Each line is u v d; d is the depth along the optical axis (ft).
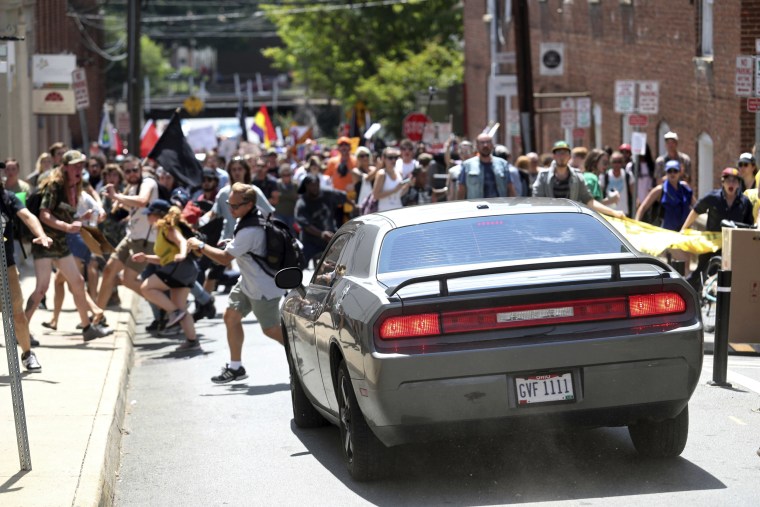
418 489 55.83
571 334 52.03
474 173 111.65
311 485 58.08
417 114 259.19
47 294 133.59
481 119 351.05
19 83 232.94
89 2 461.37
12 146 224.74
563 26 264.11
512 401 51.60
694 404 71.67
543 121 286.46
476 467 58.85
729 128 169.17
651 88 158.40
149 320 129.70
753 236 88.07
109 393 76.43
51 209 96.07
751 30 163.02
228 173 130.62
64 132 363.56
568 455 60.29
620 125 224.53
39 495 52.49
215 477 61.21
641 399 52.70
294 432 70.74
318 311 61.11
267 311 85.35
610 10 228.43
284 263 85.35
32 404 73.26
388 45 475.72
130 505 57.11
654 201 126.31
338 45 479.00
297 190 150.71
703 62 178.19
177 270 103.60
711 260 103.65
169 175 123.03
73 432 65.00
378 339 51.75
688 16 185.37
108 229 126.41
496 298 51.75
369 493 55.83
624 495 52.95
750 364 84.99
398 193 136.98
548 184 107.65
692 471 56.54
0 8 214.28
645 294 52.90
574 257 55.67
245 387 86.02
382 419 52.06
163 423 75.56
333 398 61.05
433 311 51.72
